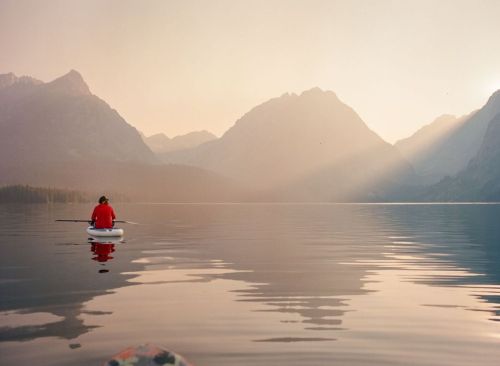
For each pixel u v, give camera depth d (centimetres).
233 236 2764
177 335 773
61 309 943
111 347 712
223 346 718
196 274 1373
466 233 3028
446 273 1399
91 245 2166
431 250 2009
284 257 1764
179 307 961
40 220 4506
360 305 983
